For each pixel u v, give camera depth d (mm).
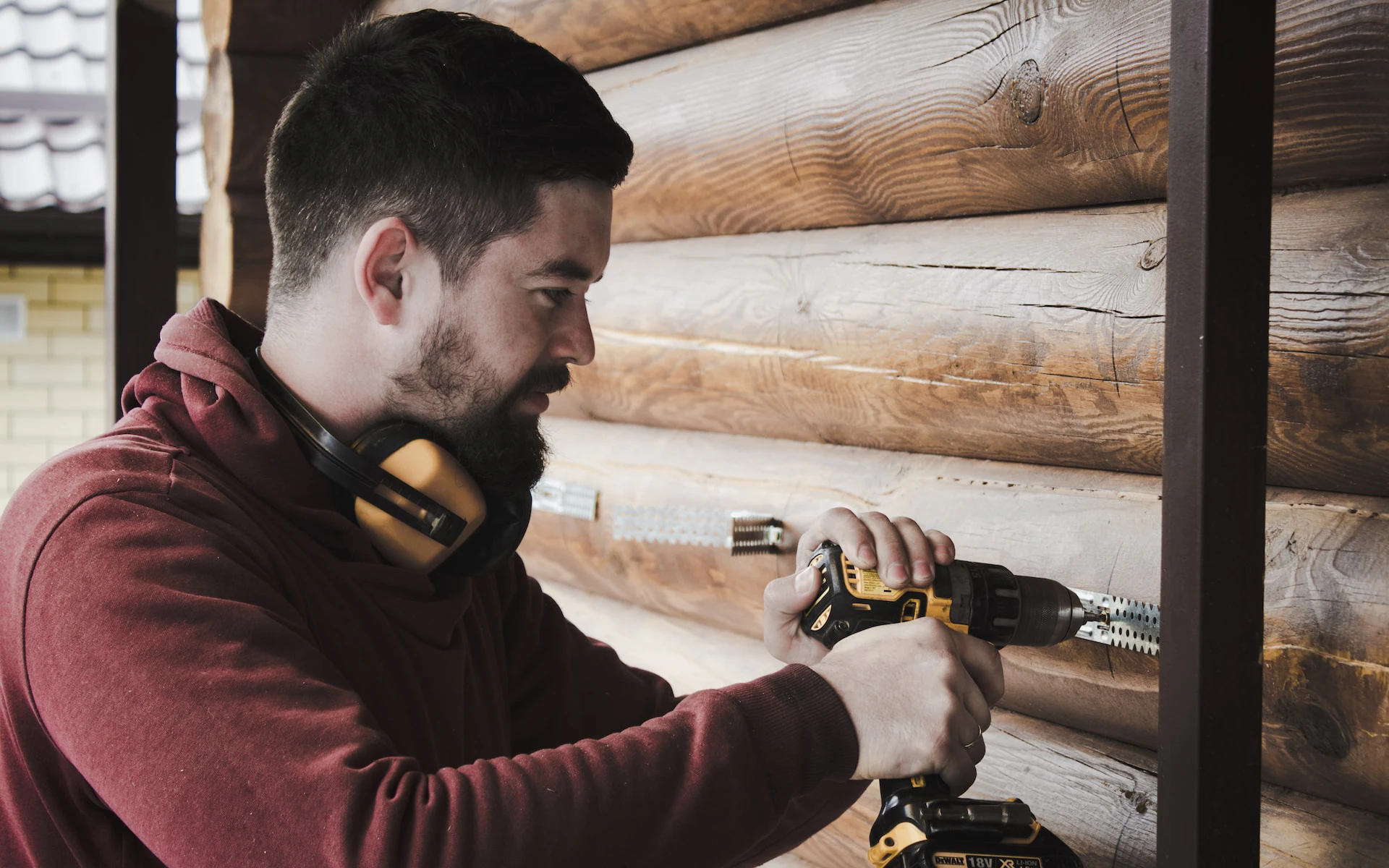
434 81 1047
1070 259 1320
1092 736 1416
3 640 962
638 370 2090
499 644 1359
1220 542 890
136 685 867
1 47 5086
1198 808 891
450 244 1066
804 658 1226
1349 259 1060
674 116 1927
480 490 1157
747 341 1830
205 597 906
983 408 1455
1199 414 883
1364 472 1086
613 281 2170
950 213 1526
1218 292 882
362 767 862
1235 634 897
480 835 856
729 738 938
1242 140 886
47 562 921
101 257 4801
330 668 962
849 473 1697
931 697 991
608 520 2150
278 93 2992
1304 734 1104
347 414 1135
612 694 1439
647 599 2150
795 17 1760
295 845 833
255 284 3047
